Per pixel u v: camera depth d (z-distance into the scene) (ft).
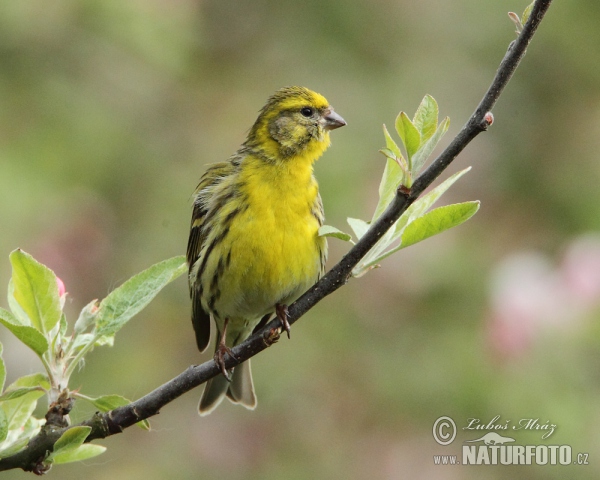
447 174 43.55
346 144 42.75
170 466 38.50
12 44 42.52
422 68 47.60
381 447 37.42
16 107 42.42
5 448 17.02
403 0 48.75
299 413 38.91
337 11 48.62
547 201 44.45
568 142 46.06
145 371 40.09
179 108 46.26
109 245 41.34
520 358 34.32
